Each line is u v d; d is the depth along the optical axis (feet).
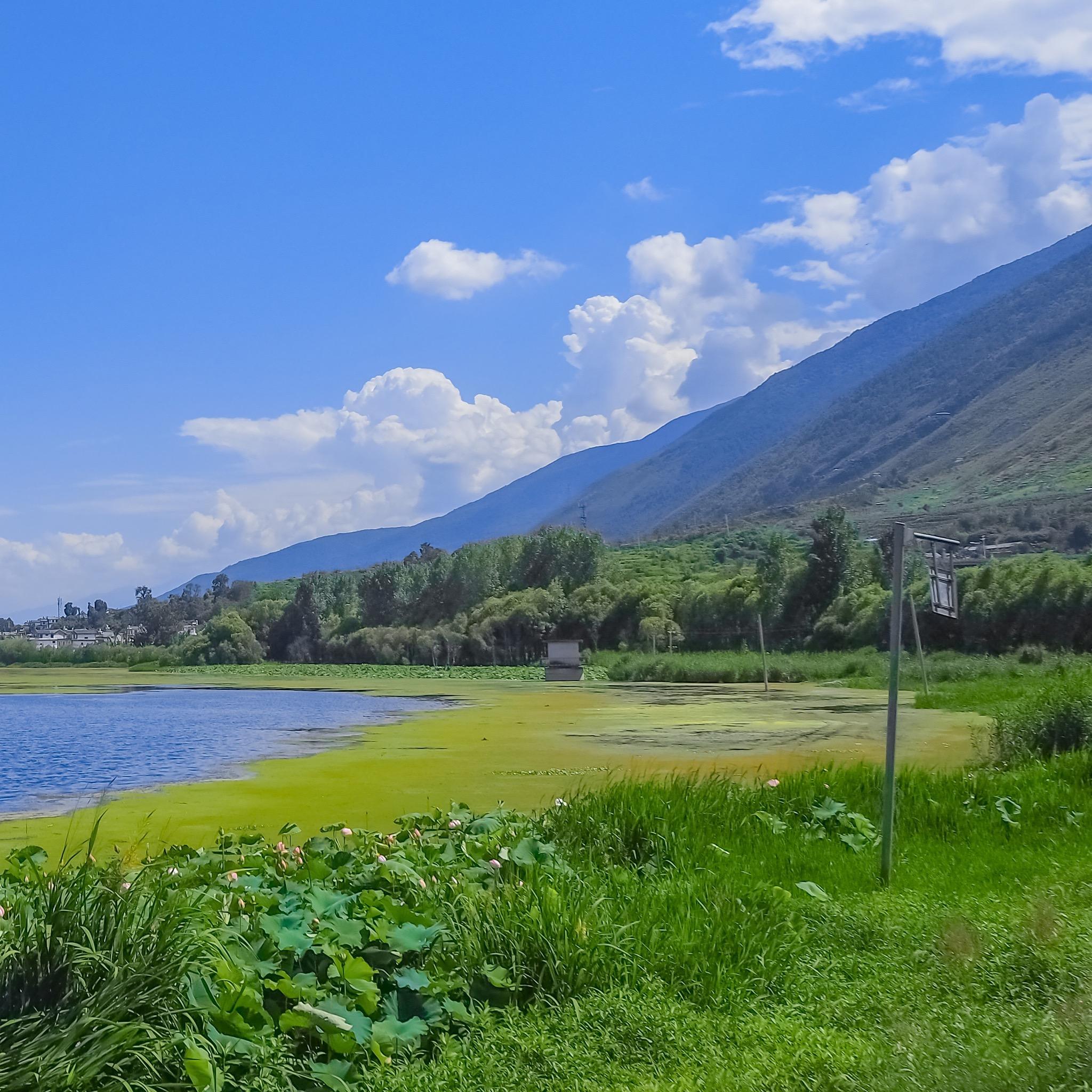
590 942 18.02
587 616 235.20
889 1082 14.42
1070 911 21.67
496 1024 16.51
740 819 30.48
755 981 18.12
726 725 84.99
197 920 15.23
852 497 592.19
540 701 124.36
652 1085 14.55
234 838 32.58
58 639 533.96
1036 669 133.08
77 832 40.37
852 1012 17.16
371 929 17.52
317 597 301.84
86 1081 12.35
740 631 211.20
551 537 276.41
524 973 17.61
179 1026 13.65
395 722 96.48
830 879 25.34
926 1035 15.96
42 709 127.75
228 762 66.23
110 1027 12.80
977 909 21.94
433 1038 16.20
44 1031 12.94
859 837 29.43
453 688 163.22
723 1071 14.88
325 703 129.49
